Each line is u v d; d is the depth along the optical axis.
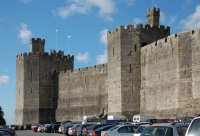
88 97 106.69
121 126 39.69
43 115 120.69
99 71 102.75
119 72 83.81
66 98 116.38
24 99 121.06
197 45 66.19
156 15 92.00
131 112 82.38
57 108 119.94
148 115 73.12
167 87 73.56
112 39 86.38
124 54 83.75
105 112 98.31
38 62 121.62
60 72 120.25
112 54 86.31
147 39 84.50
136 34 83.94
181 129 25.97
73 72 113.94
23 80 121.56
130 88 82.94
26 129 114.88
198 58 65.81
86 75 108.06
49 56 122.94
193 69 66.88
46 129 91.31
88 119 88.75
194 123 19.67
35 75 121.38
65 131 73.38
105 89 99.81
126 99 82.75
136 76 83.00
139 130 34.59
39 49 126.00
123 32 84.12
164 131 25.88
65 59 124.75
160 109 75.50
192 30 67.50
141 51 83.38
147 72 80.75
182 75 69.31
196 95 65.94
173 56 71.94
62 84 118.69
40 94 120.94
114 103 84.94
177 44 70.75
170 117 72.00
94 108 103.88
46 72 122.25
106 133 39.72
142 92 82.00
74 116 112.12
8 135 43.28
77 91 111.69
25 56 121.69
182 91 69.19
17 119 123.69
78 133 59.34
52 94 122.38
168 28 86.75
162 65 75.50
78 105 110.75
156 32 85.38
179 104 69.75
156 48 77.75
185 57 68.81
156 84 77.25
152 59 79.06
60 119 118.19
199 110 65.19
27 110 120.75
